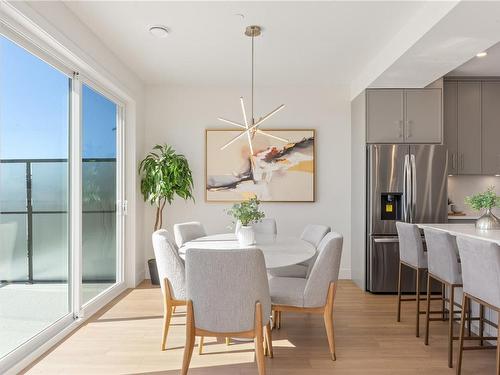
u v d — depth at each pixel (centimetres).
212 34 330
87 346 277
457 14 242
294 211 493
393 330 312
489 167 462
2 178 229
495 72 445
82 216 335
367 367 246
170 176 445
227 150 489
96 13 290
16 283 242
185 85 493
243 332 209
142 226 481
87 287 348
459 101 462
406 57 325
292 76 456
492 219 294
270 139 490
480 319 268
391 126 436
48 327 280
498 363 199
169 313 272
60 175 300
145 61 400
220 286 206
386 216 428
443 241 256
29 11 231
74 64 312
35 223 265
